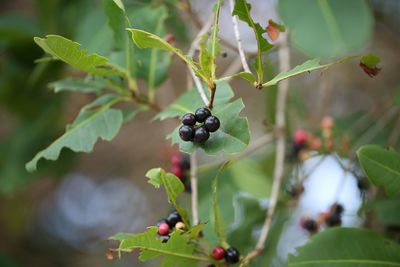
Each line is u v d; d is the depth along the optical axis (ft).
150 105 1.75
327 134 2.03
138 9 1.86
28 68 2.31
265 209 2.06
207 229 1.59
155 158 3.22
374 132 2.06
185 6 1.94
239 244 1.97
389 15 2.59
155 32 1.80
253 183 2.08
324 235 1.56
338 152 2.03
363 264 1.54
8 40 2.22
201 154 2.85
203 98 1.45
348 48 1.51
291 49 2.61
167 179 1.44
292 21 1.55
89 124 1.63
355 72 2.71
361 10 1.53
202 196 2.04
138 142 3.23
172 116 1.56
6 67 2.33
